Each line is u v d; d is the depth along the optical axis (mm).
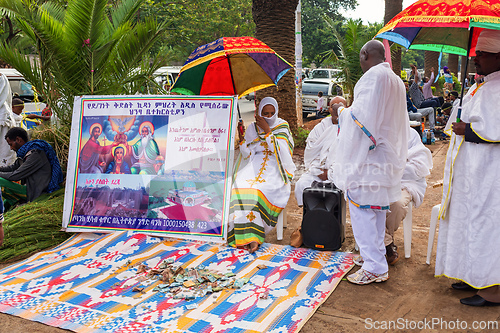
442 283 4039
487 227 3504
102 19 6422
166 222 5137
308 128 13000
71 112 6695
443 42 4180
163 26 6906
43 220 5281
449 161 3766
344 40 12805
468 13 3178
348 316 3486
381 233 4074
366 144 3854
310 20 39031
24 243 5016
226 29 31812
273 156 5285
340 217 4617
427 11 3332
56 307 3654
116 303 3721
